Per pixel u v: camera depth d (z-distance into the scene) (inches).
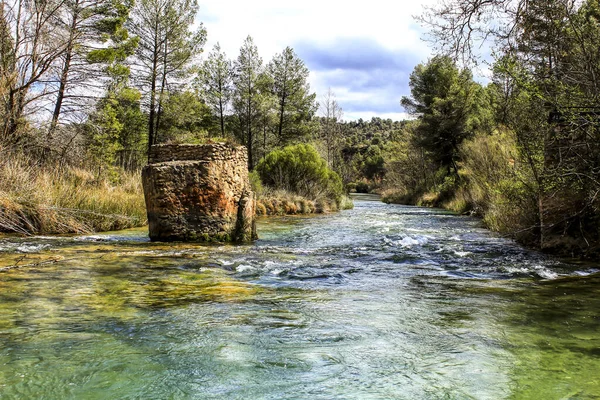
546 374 102.9
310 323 143.0
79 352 114.3
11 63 629.6
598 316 152.8
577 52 282.7
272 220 663.8
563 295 185.9
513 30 291.7
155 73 1112.8
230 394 92.4
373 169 3056.1
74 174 589.9
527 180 354.3
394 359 112.5
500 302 173.8
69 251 289.9
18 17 625.0
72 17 783.7
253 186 811.4
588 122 259.6
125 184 648.4
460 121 1338.6
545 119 316.2
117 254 282.7
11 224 400.8
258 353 116.0
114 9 836.0
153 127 1205.1
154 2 1067.9
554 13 276.7
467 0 287.1
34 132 648.4
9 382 95.8
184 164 370.9
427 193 1494.8
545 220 320.5
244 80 1547.7
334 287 202.7
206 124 1567.4
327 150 2209.6
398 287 203.5
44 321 139.6
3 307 154.2
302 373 103.6
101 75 825.5
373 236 444.5
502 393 92.7
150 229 372.8
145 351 116.1
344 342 125.0
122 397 90.0
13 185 427.2
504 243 377.4
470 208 868.6
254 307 163.3
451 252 319.6
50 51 689.6
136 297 175.2
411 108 1558.8
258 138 1702.8
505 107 347.3
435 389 95.2
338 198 1040.8
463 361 111.3
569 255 302.0
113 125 820.0
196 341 124.4
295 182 957.8
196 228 373.1
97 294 177.8
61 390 92.7
